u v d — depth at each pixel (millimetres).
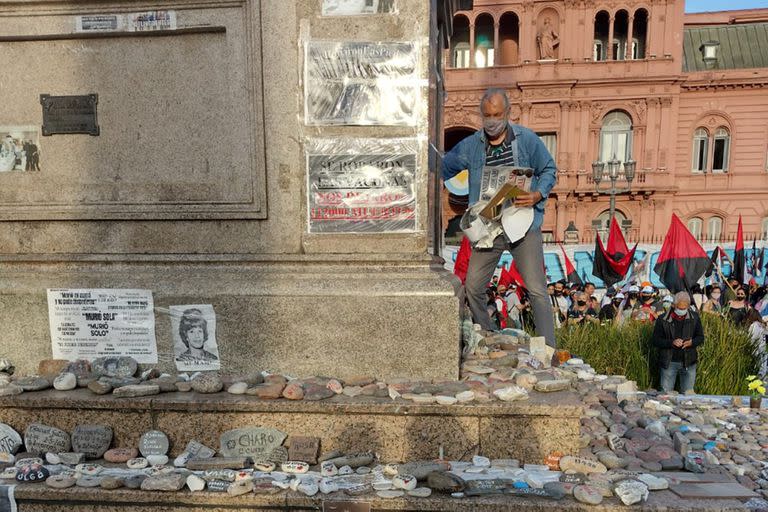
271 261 2992
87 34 3027
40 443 2588
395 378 2854
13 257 3107
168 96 3055
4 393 2611
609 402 3594
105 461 2545
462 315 3891
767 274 11281
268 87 2941
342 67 2906
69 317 3014
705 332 7105
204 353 2949
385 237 2984
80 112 3107
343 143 2938
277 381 2742
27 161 3158
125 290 2965
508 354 3340
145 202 3082
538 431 2447
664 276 9969
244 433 2529
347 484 2264
